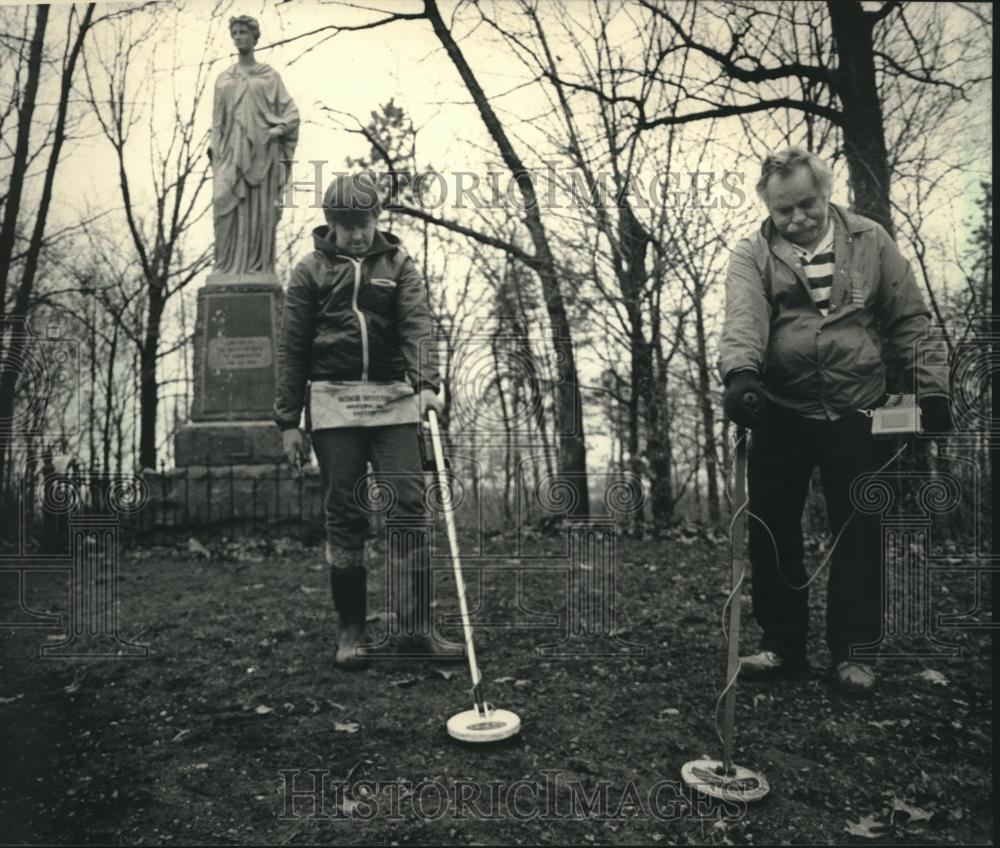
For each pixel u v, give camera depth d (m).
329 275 2.94
